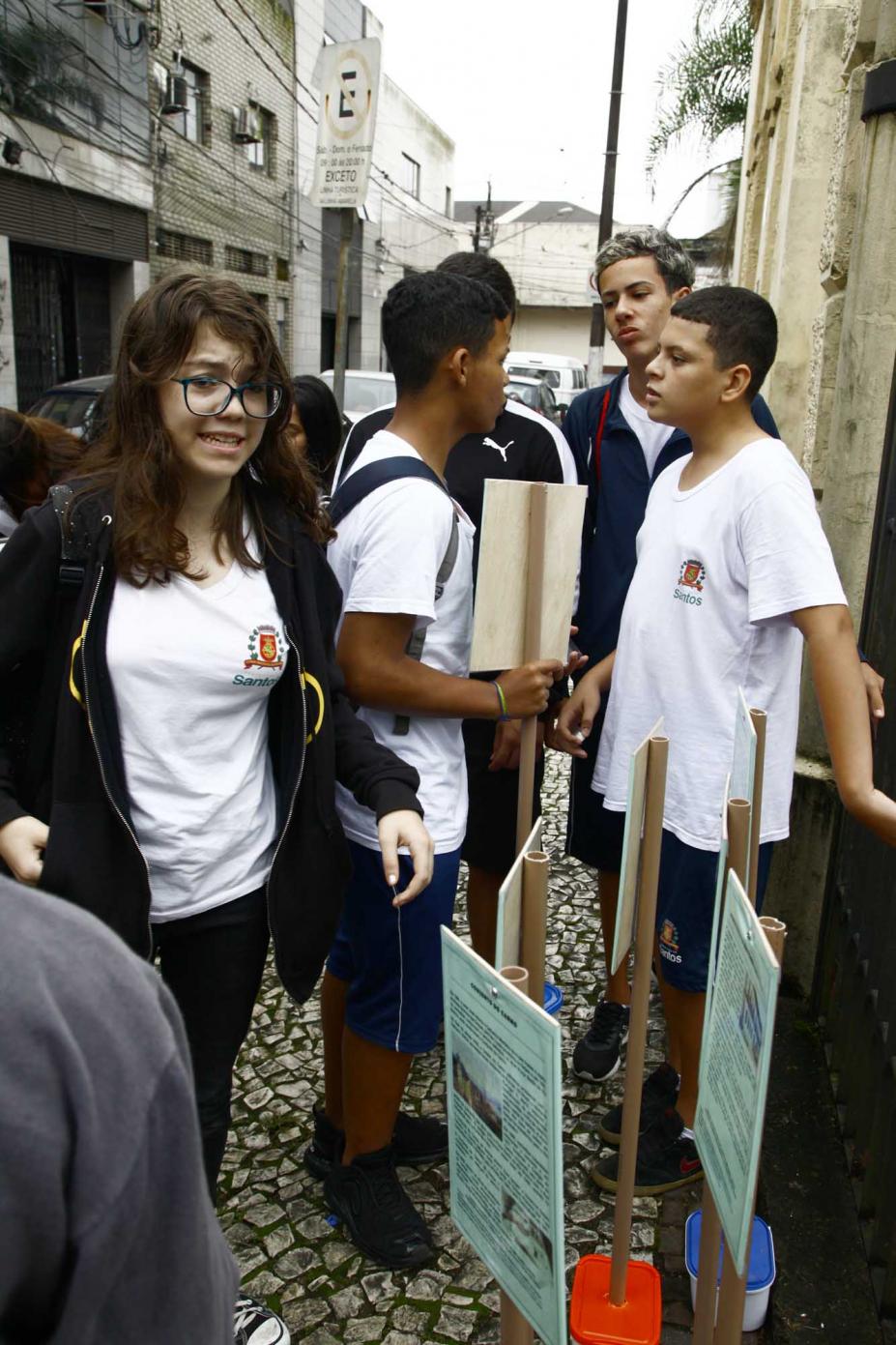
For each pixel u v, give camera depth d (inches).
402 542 67.6
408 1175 85.0
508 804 97.7
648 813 56.6
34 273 503.5
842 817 96.0
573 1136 89.4
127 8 512.7
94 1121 23.2
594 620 101.2
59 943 24.0
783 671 74.8
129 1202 23.8
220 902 62.1
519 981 41.6
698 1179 83.5
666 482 81.0
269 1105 92.8
